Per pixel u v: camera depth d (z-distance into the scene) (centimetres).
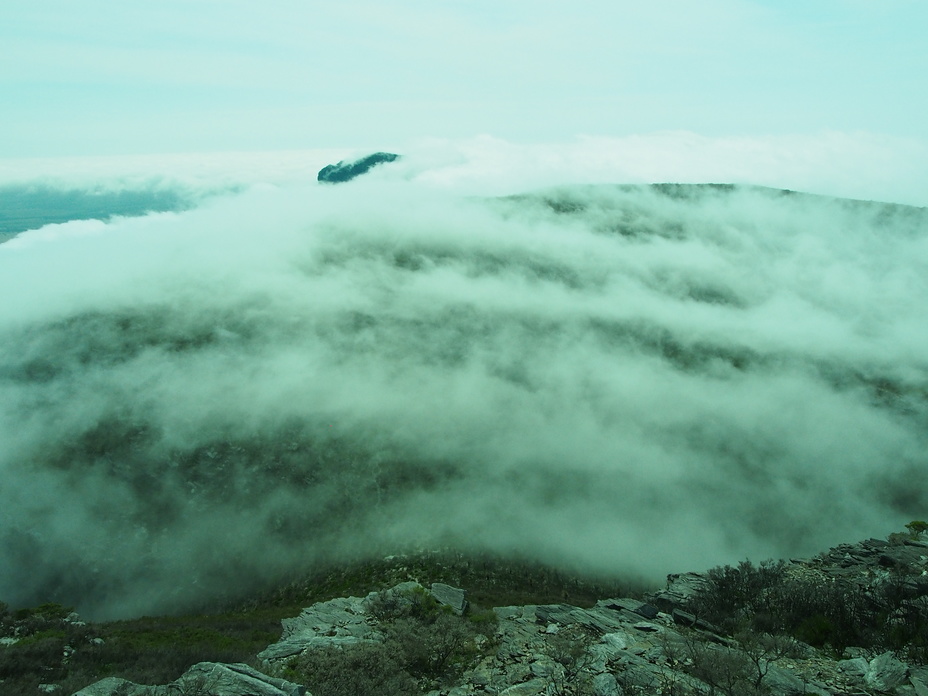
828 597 3575
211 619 5438
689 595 4341
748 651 2784
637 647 2970
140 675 2752
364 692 2647
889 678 2539
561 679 2681
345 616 3978
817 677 2598
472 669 2930
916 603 3253
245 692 2323
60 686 2684
